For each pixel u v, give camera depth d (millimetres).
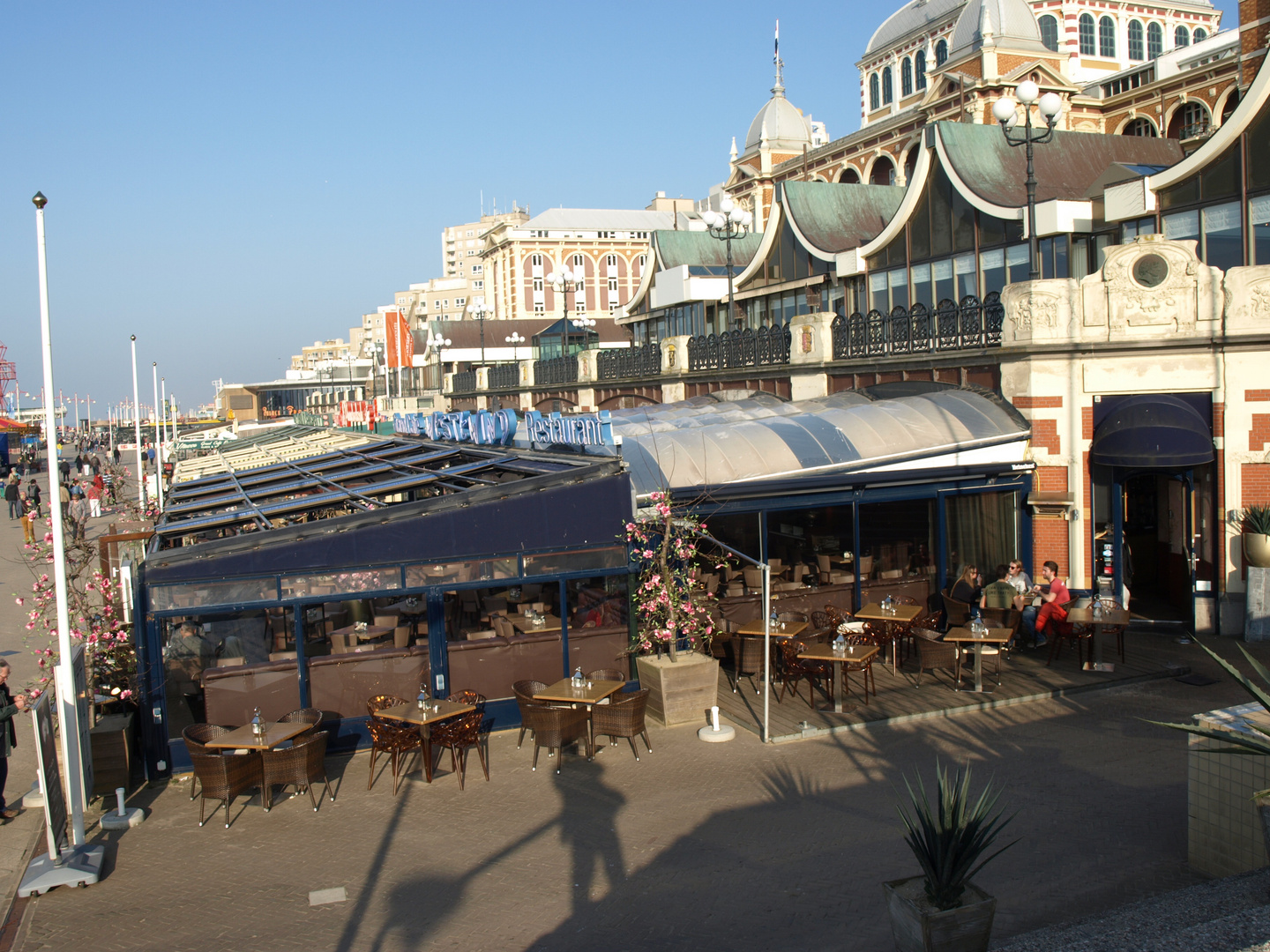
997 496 18016
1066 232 21875
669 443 16859
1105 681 14750
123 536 16375
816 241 31125
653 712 13953
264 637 12891
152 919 8961
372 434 31641
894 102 68625
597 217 108250
